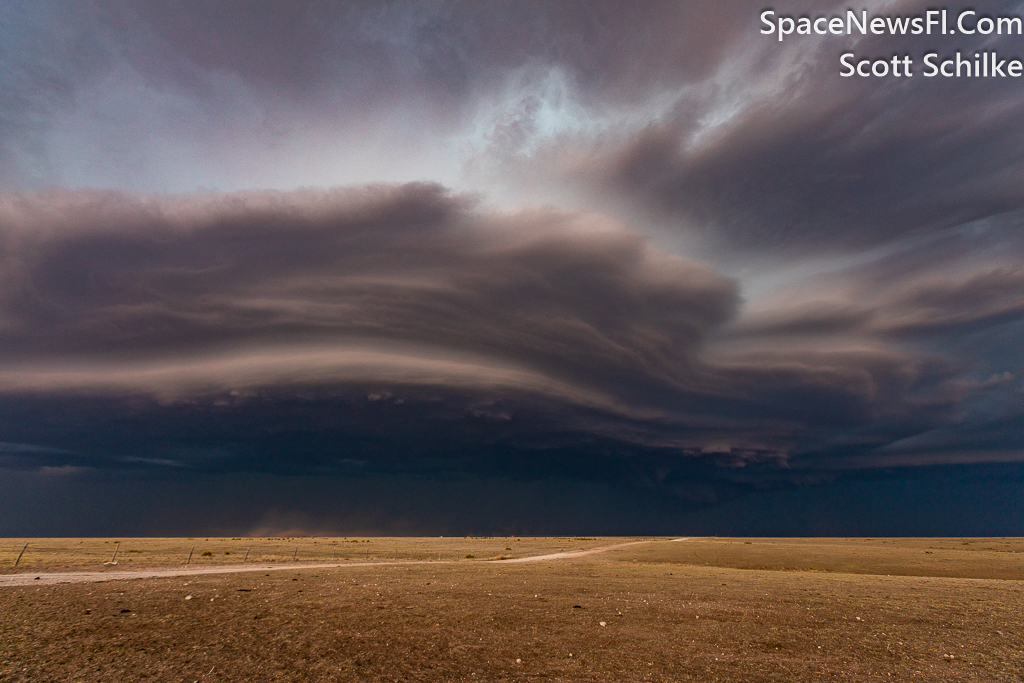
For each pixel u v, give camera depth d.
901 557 86.44
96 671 15.46
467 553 97.88
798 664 17.31
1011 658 18.48
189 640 19.38
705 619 25.70
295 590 33.38
